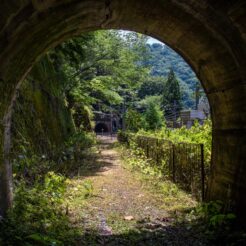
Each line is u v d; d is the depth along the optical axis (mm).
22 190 6062
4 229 4270
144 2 4965
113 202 7176
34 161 8031
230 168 5543
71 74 20938
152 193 7941
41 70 12852
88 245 4629
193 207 6539
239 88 5027
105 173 11352
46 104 13445
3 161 5086
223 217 5051
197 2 4438
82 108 31922
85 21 5449
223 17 4418
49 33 5047
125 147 21547
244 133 5137
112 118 55906
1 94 4715
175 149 9023
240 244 4418
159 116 23797
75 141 16500
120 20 5809
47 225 5105
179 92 56344
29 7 3838
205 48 5457
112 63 21656
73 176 10289
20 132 8492
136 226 5531
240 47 4555
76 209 6469
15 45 4371
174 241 4816
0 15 3584
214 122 6270
